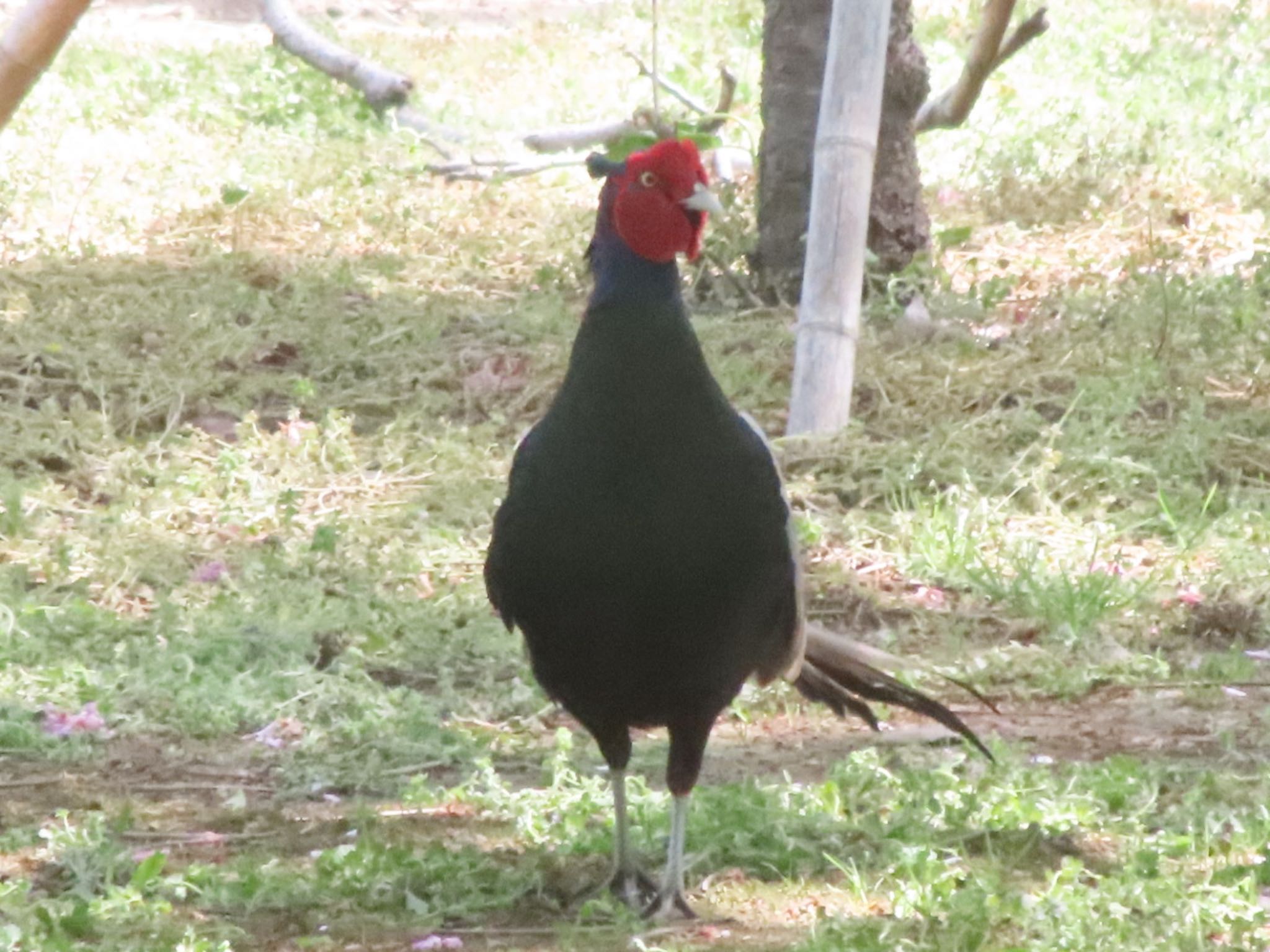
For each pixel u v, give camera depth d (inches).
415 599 459.5
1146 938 281.9
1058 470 529.7
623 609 291.3
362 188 876.0
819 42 695.1
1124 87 1104.8
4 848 328.5
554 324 669.3
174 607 440.1
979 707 410.3
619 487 287.1
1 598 445.7
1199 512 515.2
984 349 633.0
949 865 319.6
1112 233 804.0
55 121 940.6
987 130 990.4
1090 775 354.6
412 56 1160.2
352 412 600.4
